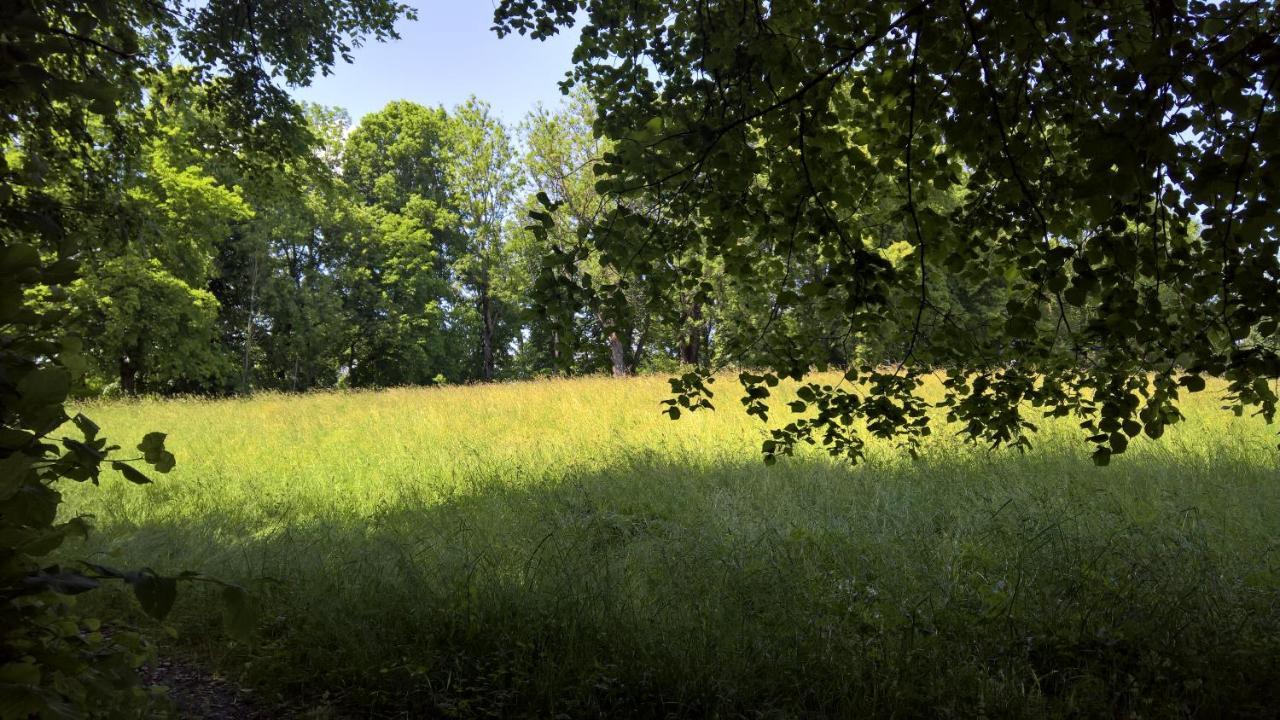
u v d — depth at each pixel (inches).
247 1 291.3
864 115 141.3
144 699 69.5
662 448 374.9
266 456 437.4
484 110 1395.2
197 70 313.4
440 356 1546.5
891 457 322.0
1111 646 146.4
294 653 155.9
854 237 152.4
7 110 80.9
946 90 130.9
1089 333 129.2
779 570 181.5
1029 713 126.9
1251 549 192.7
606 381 666.2
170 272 985.5
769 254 162.7
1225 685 131.0
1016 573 179.5
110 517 282.5
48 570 46.5
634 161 122.0
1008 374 155.3
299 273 1439.5
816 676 139.6
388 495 319.0
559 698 138.9
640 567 200.5
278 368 1358.3
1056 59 133.3
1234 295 115.7
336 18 331.9
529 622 161.2
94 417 589.9
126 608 176.1
